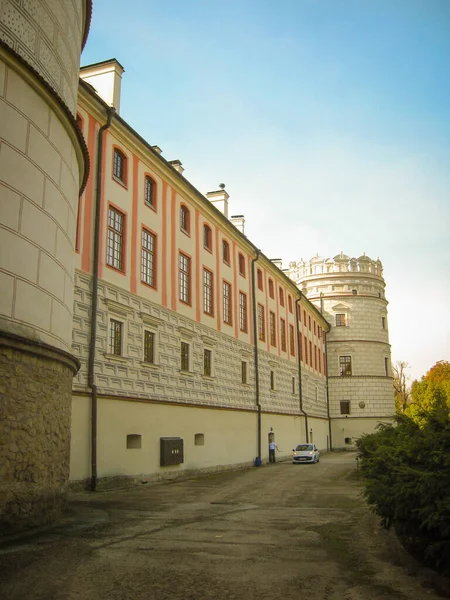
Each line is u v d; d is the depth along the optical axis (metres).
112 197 24.36
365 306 67.06
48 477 12.20
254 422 38.97
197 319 31.33
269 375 43.56
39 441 11.79
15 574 8.14
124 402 23.34
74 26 15.44
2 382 10.70
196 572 8.46
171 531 11.90
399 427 13.73
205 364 32.41
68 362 13.41
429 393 35.34
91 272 22.33
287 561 9.21
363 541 10.88
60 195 13.60
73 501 17.30
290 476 28.33
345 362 65.44
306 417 52.41
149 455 24.80
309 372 56.59
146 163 27.42
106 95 26.45
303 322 56.22
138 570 8.52
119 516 14.02
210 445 31.36
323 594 7.39
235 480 26.02
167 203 29.22
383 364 66.62
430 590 7.52
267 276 45.50
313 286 68.25
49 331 12.76
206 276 33.66
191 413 29.39
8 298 11.30
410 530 8.62
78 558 9.17
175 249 29.56
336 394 64.56
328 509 15.65
